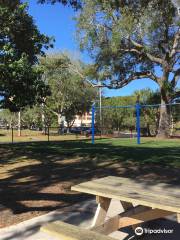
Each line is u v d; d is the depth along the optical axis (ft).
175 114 130.62
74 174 34.06
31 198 25.68
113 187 17.06
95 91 197.67
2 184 30.71
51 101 195.31
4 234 18.84
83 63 131.85
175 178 30.76
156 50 114.62
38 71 41.19
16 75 39.06
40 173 35.22
